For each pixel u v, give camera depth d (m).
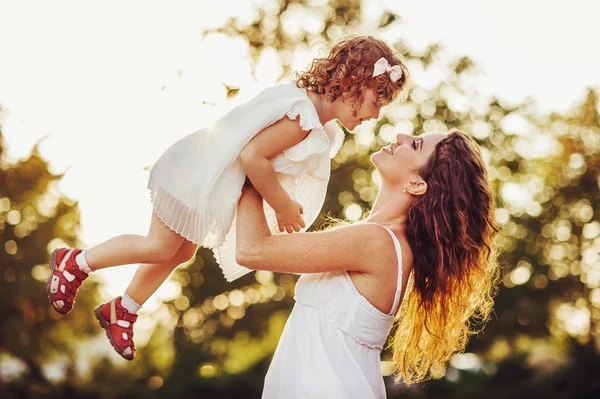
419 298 3.50
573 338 16.09
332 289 3.19
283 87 3.22
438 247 3.34
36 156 14.57
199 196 3.04
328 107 3.33
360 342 3.17
